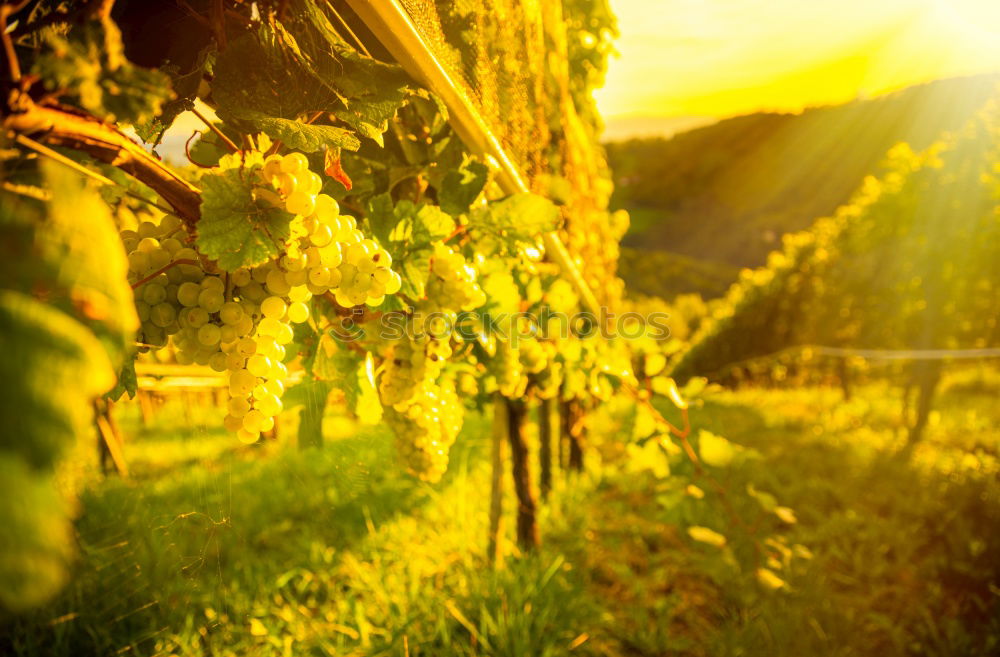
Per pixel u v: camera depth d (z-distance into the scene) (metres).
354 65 1.22
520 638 2.64
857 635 3.05
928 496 4.74
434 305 1.60
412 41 1.22
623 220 5.14
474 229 1.89
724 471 4.95
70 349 0.41
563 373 3.23
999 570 3.58
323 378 1.59
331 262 0.99
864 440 7.22
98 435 2.86
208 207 0.82
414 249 1.45
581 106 4.28
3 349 0.39
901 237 9.28
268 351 0.98
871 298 10.62
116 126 0.79
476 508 3.95
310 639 2.61
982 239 8.45
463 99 1.51
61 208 0.47
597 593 3.39
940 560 3.77
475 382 2.52
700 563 3.36
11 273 0.44
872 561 3.83
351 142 1.05
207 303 0.93
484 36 1.70
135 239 1.01
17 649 2.11
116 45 0.69
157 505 2.50
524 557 3.24
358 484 1.84
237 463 4.23
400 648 2.54
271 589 2.87
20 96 0.63
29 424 0.39
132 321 0.49
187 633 2.27
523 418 3.25
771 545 3.39
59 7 0.68
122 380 0.98
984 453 6.54
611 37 4.17
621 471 5.34
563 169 3.60
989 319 8.66
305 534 3.51
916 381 7.71
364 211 1.62
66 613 2.20
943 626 3.18
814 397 11.34
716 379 12.15
